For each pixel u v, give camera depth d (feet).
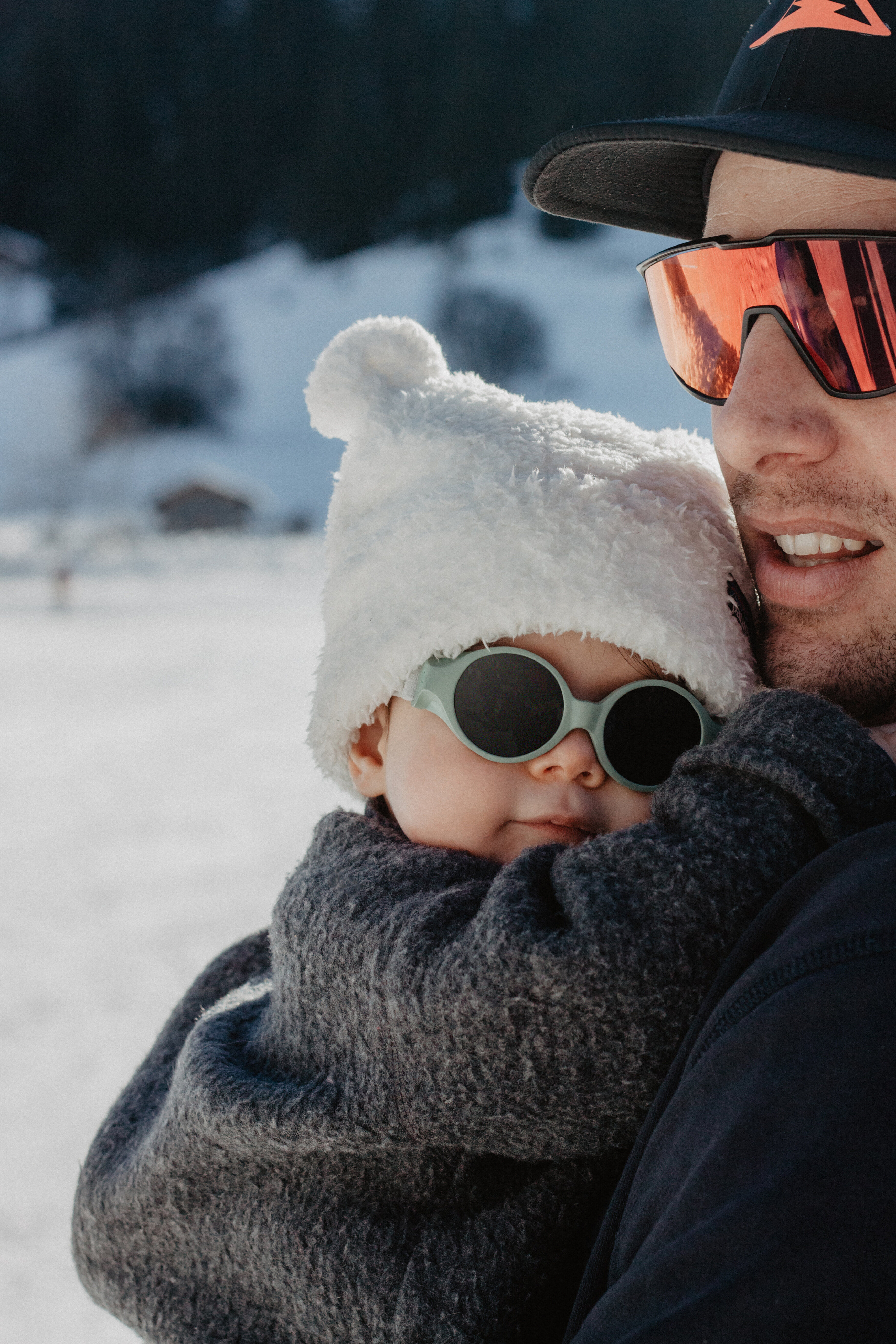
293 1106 2.89
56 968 18.22
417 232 319.06
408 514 3.40
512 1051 2.47
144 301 297.74
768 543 3.17
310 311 296.71
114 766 37.27
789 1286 1.65
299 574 129.39
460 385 3.71
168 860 25.18
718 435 3.10
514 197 312.91
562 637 3.17
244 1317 3.14
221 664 64.80
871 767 2.54
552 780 3.15
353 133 326.65
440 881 2.93
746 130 2.75
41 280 330.95
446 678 3.19
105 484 226.58
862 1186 1.67
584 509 3.21
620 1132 2.55
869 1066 1.77
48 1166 11.98
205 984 4.62
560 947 2.42
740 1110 1.90
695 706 3.14
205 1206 3.28
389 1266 2.79
